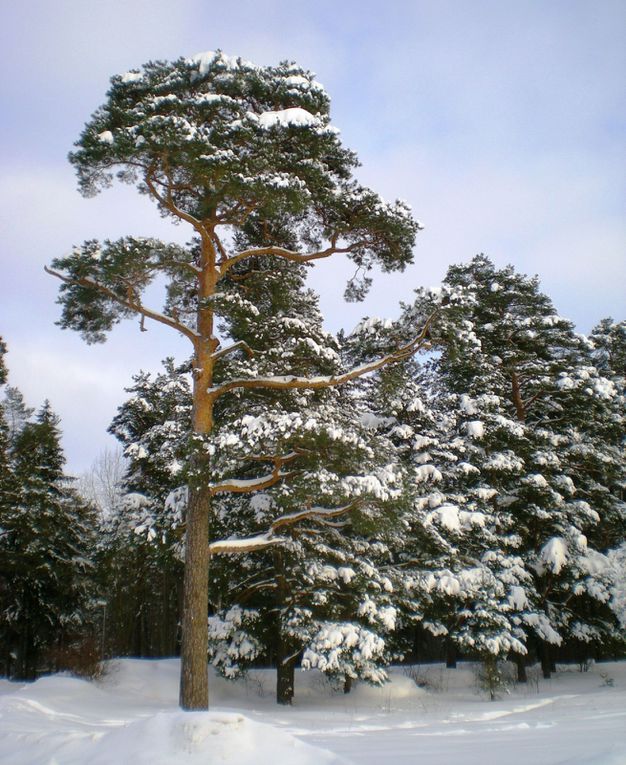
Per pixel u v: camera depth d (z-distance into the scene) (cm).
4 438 3284
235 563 2173
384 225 1642
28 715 1487
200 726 704
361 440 1712
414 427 2662
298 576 2128
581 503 2730
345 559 2148
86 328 1727
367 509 1747
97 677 2364
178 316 1825
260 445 1614
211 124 1522
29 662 3256
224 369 1862
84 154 1503
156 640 4112
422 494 2459
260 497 2122
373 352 1798
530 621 2481
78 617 3127
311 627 2028
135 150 1439
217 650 2089
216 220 1691
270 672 2609
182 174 1597
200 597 1561
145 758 673
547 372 2875
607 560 2673
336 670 1966
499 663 2922
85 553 3341
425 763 754
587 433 2984
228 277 1912
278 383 1727
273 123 1509
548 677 2755
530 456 2684
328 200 1627
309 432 1595
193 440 1567
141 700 2064
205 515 1633
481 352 2716
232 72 1530
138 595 3506
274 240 1884
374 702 2180
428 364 2984
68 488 3444
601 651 2945
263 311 1977
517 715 1755
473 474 2597
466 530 2522
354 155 1694
